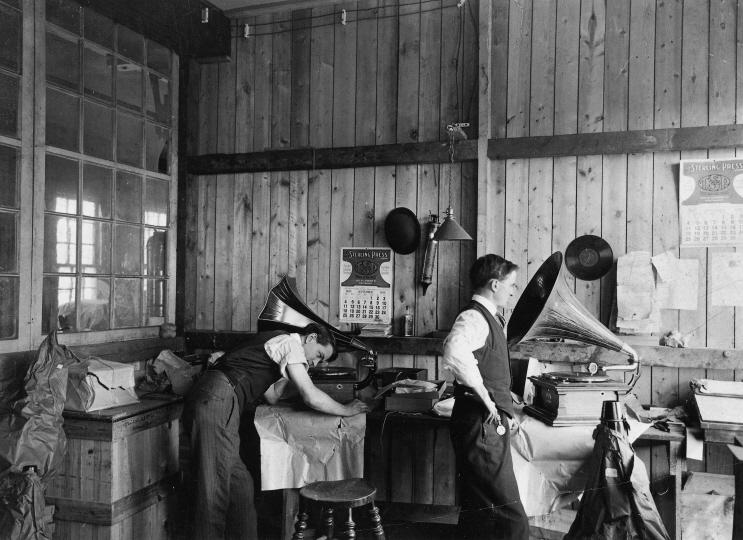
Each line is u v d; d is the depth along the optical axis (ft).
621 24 11.78
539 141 11.89
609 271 11.68
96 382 9.84
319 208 13.43
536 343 11.75
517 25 12.32
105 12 11.80
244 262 13.88
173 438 11.00
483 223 12.09
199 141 14.30
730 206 11.11
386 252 12.95
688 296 11.25
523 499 9.36
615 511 8.30
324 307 13.30
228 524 9.86
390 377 11.67
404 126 12.95
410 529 11.23
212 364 11.10
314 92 13.57
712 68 11.30
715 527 9.54
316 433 10.17
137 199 12.84
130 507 9.86
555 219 11.99
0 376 9.56
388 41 13.08
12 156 10.11
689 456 9.24
